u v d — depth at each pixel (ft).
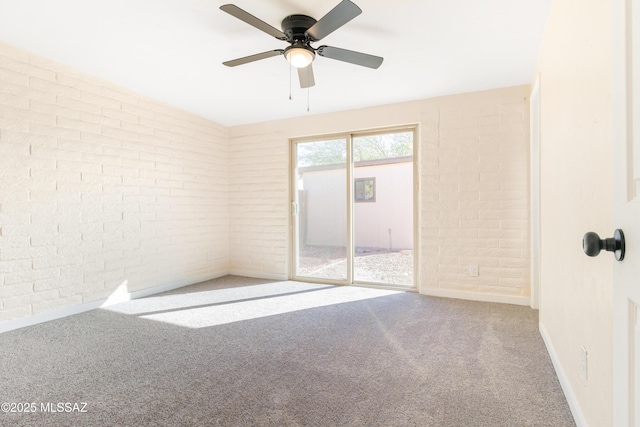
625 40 2.35
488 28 7.25
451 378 5.99
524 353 6.99
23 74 8.48
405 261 12.62
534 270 10.04
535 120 9.87
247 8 6.59
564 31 5.48
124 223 11.06
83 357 6.91
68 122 9.47
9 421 4.79
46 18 6.98
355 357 6.89
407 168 12.47
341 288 12.80
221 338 7.96
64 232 9.43
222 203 15.17
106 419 4.85
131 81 10.45
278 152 14.39
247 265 15.12
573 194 4.99
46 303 9.06
